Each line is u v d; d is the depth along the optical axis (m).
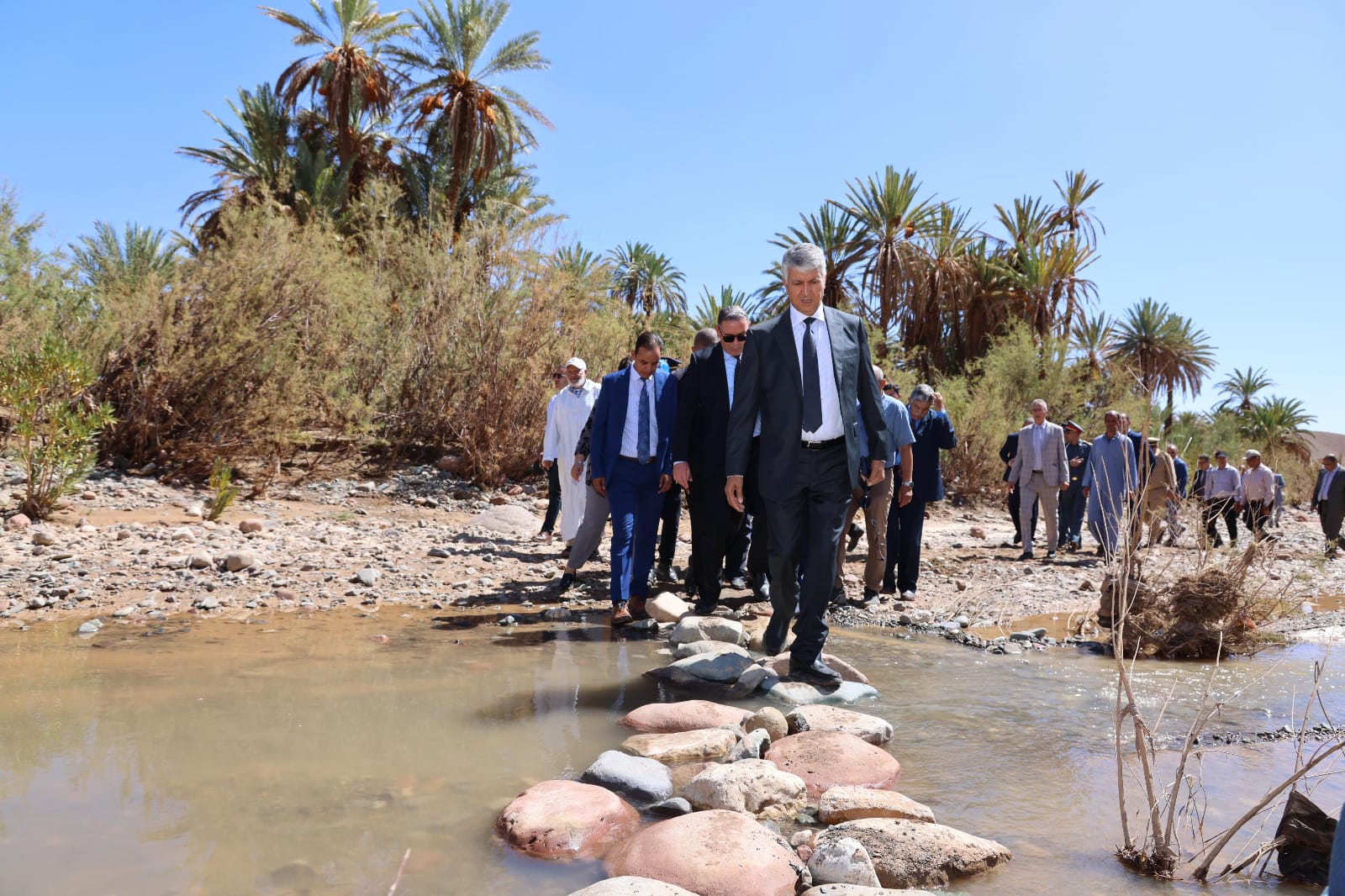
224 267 9.76
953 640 5.09
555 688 3.69
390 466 11.13
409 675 3.79
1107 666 4.45
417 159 26.11
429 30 25.02
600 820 2.28
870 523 6.25
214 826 2.19
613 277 13.52
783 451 3.84
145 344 9.32
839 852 2.03
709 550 5.46
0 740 2.80
